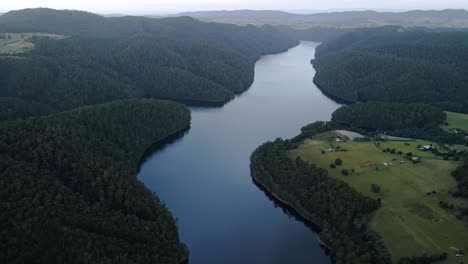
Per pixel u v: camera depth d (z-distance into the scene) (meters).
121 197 146.50
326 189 156.00
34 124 173.88
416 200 146.12
